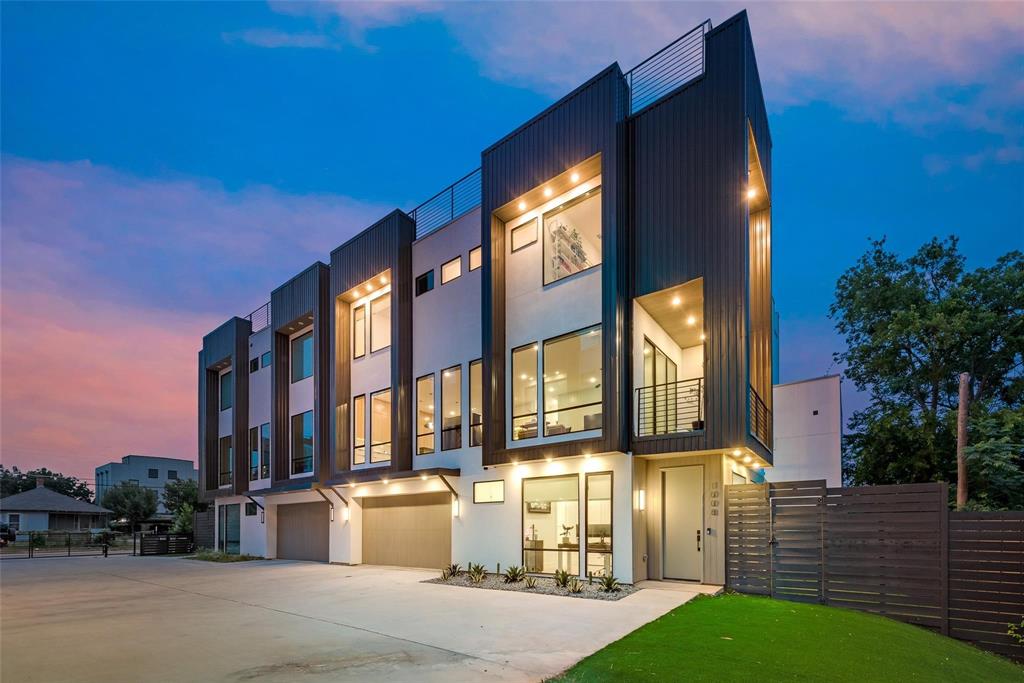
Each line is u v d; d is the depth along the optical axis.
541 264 14.46
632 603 9.86
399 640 7.70
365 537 19.50
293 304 23.48
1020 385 21.94
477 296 16.17
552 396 13.72
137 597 12.88
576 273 13.56
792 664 6.39
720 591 11.07
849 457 22.83
